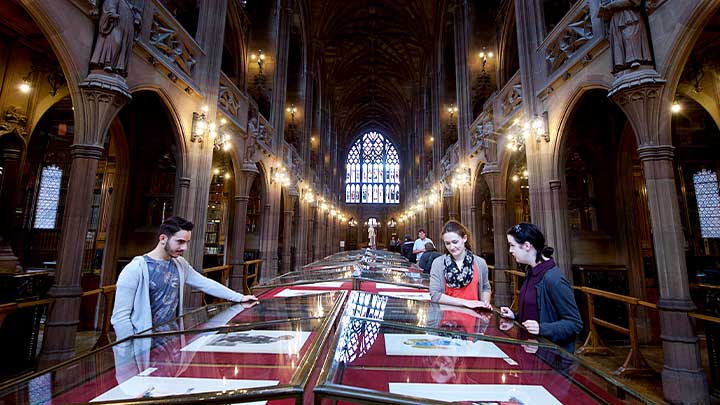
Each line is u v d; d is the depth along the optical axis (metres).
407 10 22.14
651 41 4.32
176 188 6.78
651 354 5.76
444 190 16.05
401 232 37.44
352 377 1.39
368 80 32.50
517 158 10.08
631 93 4.29
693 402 3.61
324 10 21.72
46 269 6.95
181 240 2.58
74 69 4.30
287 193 15.45
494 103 10.02
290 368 1.47
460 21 13.74
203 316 2.30
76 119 4.36
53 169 9.70
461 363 1.54
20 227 9.12
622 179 7.22
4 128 5.83
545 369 1.48
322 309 2.54
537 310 2.31
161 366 1.50
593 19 5.48
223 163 10.88
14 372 4.47
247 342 1.81
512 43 11.12
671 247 3.97
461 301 2.66
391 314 2.31
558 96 6.50
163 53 6.23
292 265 17.36
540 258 2.47
